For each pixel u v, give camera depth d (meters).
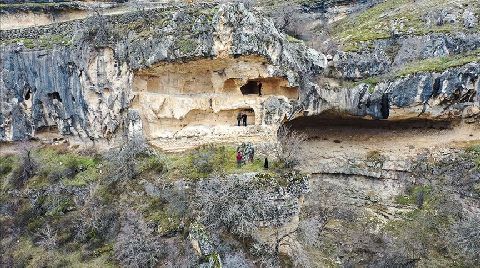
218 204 24.83
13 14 38.59
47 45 32.09
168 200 26.14
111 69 30.66
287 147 30.58
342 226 29.52
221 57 28.89
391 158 32.50
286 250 25.44
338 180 32.81
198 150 29.17
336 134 34.91
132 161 28.78
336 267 26.38
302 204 27.52
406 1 40.78
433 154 32.03
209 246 23.22
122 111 30.66
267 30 29.14
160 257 24.11
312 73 31.67
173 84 30.88
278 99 30.08
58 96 32.44
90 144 32.16
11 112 33.53
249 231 24.23
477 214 28.30
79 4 40.06
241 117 31.06
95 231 26.62
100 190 28.59
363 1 43.84
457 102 30.97
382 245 27.95
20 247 27.64
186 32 28.86
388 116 31.67
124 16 31.48
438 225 28.62
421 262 26.59
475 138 31.89
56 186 29.84
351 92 31.45
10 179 31.80
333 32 39.72
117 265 24.39
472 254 26.42
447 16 35.50
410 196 31.05
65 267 25.22
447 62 31.64
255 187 25.14
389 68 33.50
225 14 28.44
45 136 33.94
